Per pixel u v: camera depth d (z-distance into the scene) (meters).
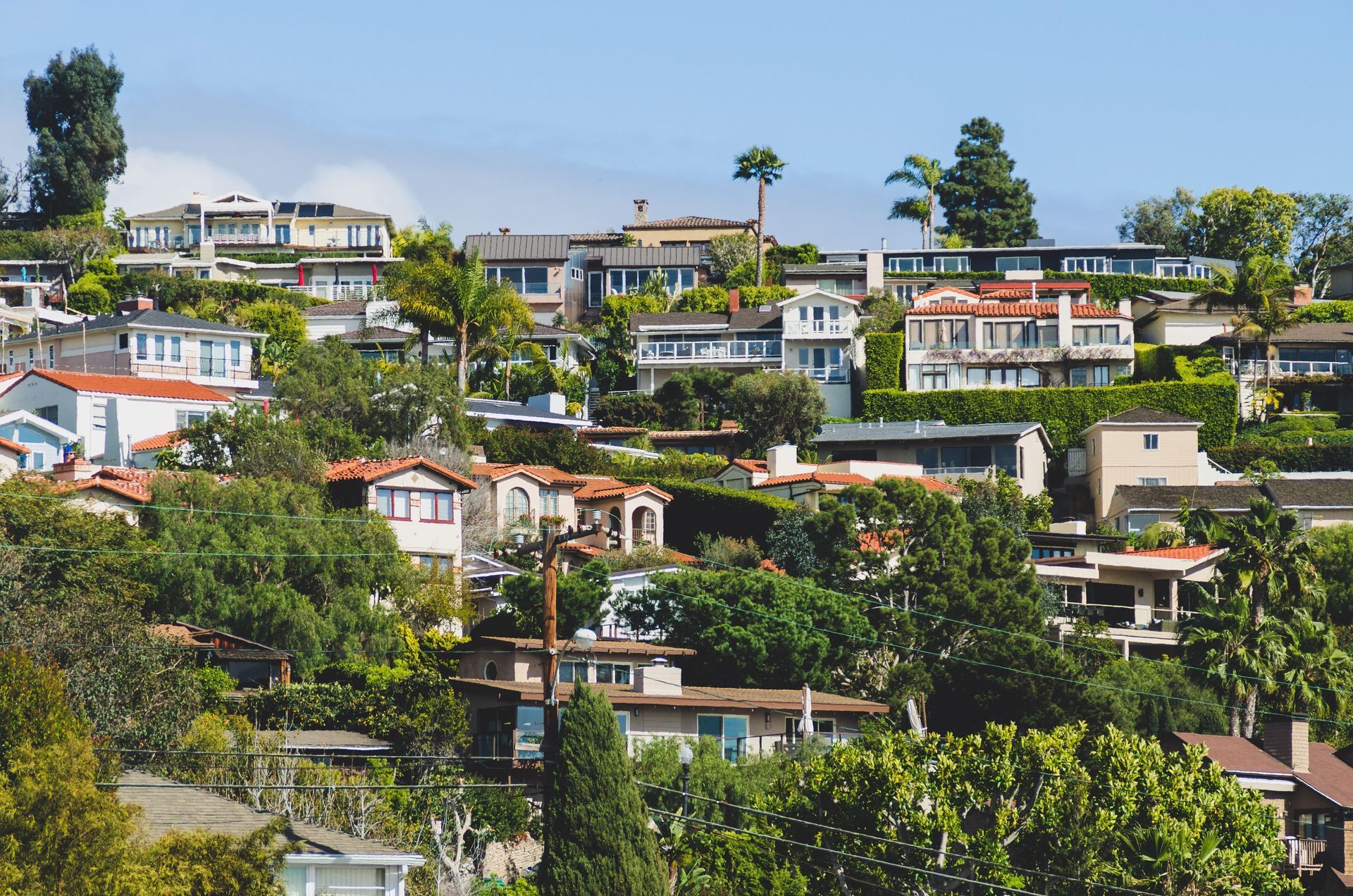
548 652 45.00
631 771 46.41
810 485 110.38
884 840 51.59
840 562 83.75
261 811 45.22
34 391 109.12
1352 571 99.25
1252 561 77.94
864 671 78.00
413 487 85.38
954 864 52.75
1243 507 117.81
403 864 42.72
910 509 85.69
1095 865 51.75
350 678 68.81
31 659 44.44
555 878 44.88
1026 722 74.88
